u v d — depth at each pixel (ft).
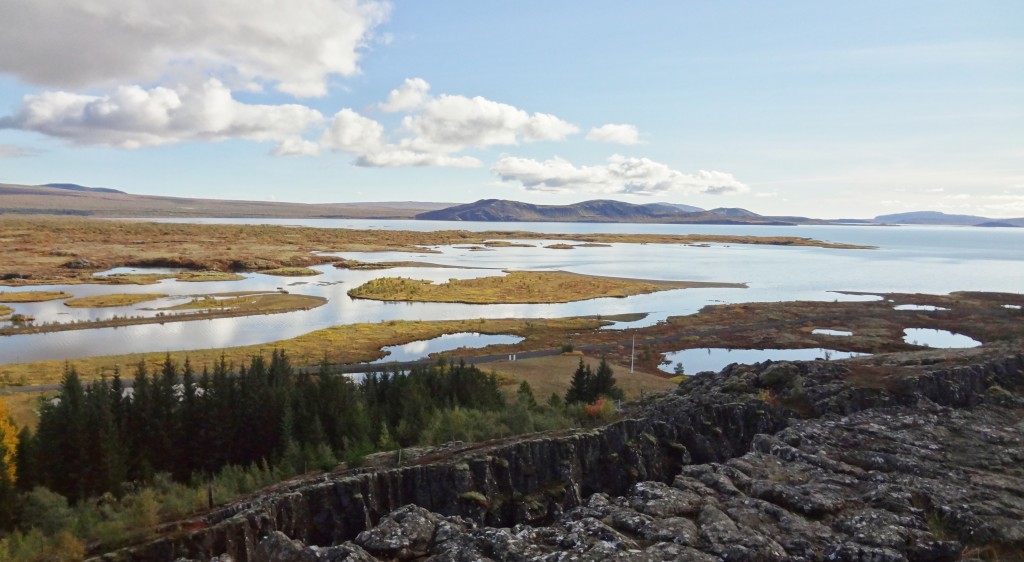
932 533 80.18
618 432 150.92
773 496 91.81
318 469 160.25
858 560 74.69
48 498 141.49
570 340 451.53
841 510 88.63
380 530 88.63
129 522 116.57
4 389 293.84
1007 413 140.87
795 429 125.59
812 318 542.16
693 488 97.14
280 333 465.06
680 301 654.53
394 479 128.47
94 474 169.07
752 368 200.34
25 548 110.52
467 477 130.93
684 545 77.87
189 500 135.23
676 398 187.42
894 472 103.14
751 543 77.10
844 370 175.11
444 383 243.19
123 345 412.77
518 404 204.74
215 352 387.14
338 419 203.00
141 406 197.16
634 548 77.30
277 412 204.95
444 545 85.35
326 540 118.32
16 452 174.40
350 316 545.85
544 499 134.10
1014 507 87.40
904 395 154.10
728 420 158.20
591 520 85.20
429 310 586.04
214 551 103.91
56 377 321.11
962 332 493.36
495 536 84.17
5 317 503.61
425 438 181.16
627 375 338.95
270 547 86.28
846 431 123.95
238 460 200.95
